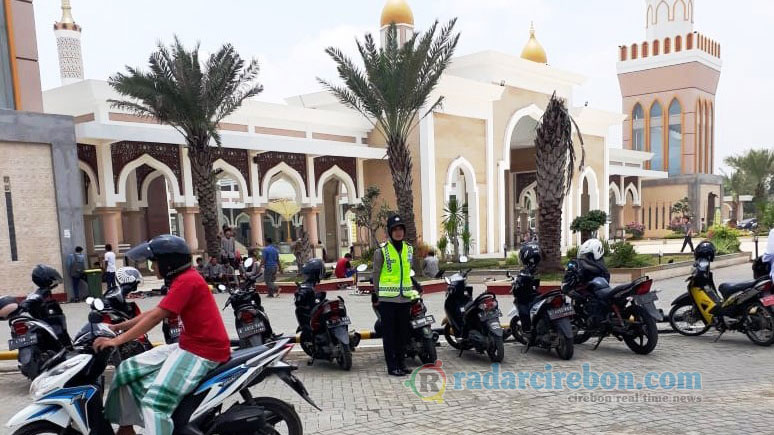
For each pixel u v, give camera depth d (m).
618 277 14.06
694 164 42.75
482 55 26.52
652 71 43.62
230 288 7.06
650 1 43.94
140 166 20.88
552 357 6.95
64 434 3.69
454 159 25.11
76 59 28.89
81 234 14.66
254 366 3.62
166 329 6.96
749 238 31.42
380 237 25.72
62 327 6.74
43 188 14.01
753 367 6.10
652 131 44.09
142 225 26.42
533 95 29.59
